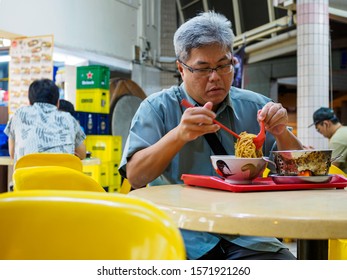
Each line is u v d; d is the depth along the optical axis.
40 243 0.55
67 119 3.38
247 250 1.34
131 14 7.96
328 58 5.36
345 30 7.31
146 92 8.30
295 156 1.22
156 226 0.53
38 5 5.86
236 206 0.90
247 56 7.79
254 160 1.19
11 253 0.55
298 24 5.39
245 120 1.65
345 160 3.53
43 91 3.33
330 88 5.88
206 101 1.52
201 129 1.26
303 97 5.34
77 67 5.25
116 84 6.43
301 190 1.21
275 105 1.39
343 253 1.65
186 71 1.52
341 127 3.70
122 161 1.49
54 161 1.84
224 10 7.90
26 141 3.20
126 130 6.47
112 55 7.41
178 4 8.73
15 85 4.88
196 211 0.84
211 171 1.54
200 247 1.37
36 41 4.75
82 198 0.56
